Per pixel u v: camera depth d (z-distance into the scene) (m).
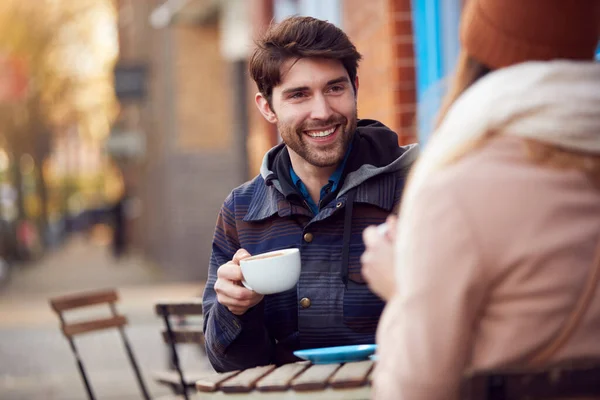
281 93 3.04
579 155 1.81
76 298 4.87
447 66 6.45
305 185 3.18
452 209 1.79
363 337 3.04
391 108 6.66
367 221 3.09
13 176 39.81
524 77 1.84
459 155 1.84
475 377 1.83
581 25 1.89
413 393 1.80
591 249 1.78
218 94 26.36
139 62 31.84
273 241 3.15
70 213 77.56
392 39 6.64
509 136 1.83
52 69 37.19
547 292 1.78
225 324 2.95
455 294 1.78
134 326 15.64
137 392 9.36
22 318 18.05
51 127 41.56
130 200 44.81
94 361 11.86
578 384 1.79
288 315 3.11
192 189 26.41
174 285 24.86
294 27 3.02
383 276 2.07
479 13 1.96
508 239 1.78
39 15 36.22
